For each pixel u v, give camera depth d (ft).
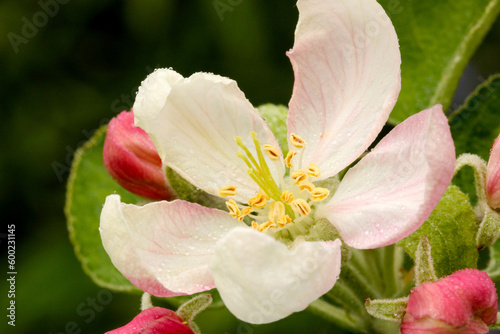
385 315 0.70
